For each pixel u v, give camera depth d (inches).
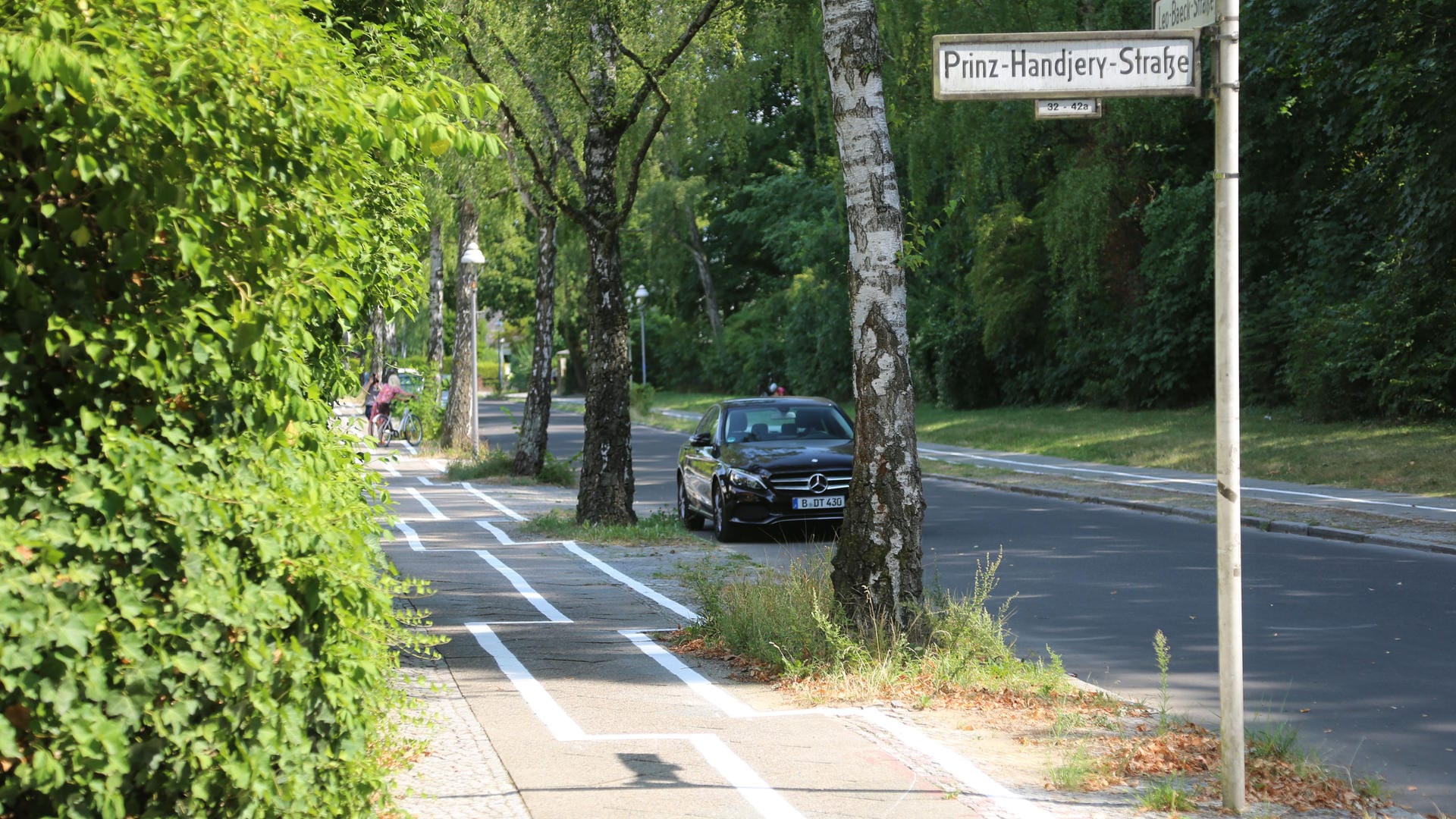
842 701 328.8
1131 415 1711.4
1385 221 1151.6
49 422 153.9
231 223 166.1
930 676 344.5
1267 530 773.9
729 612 421.1
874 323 376.8
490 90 196.2
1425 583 547.5
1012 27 1163.9
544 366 1274.6
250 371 171.2
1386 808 244.1
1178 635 445.7
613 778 258.4
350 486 202.2
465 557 687.7
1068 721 298.8
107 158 151.6
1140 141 1547.7
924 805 240.4
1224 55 231.3
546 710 322.0
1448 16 955.3
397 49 276.7
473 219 1617.9
